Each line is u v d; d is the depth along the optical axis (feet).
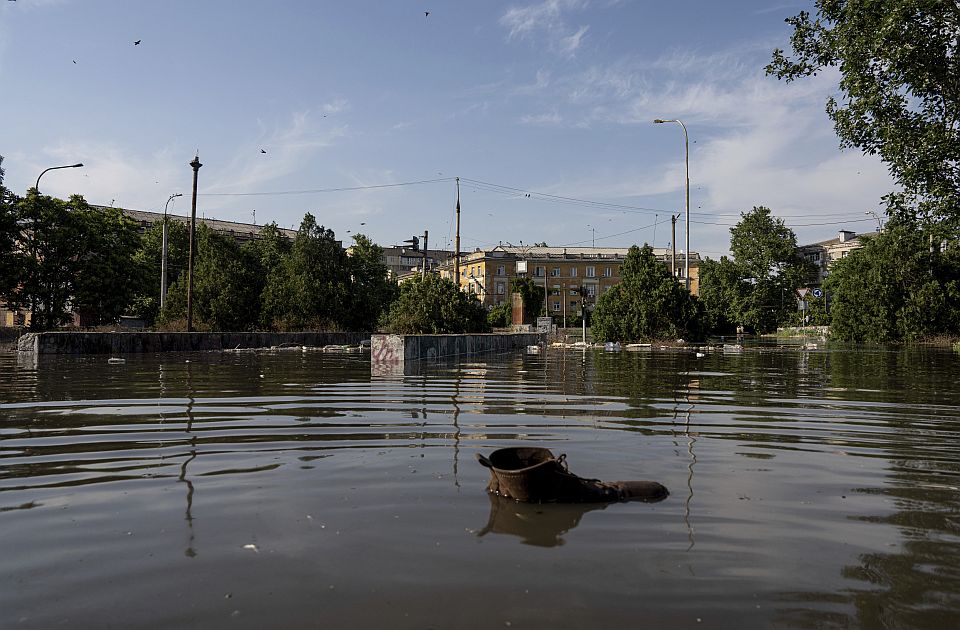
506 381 35.68
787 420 21.49
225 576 8.03
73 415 21.71
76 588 7.70
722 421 21.16
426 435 18.02
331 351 74.49
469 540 9.39
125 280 114.21
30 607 7.20
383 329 102.12
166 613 7.04
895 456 15.60
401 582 7.87
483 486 12.47
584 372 43.34
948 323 105.60
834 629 6.80
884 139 47.75
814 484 12.88
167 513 10.64
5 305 102.01
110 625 6.77
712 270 231.09
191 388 30.96
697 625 6.85
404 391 29.86
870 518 10.65
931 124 45.39
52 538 9.44
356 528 9.90
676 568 8.41
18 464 14.28
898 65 44.62
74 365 47.60
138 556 8.71
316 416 21.58
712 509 11.10
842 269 127.65
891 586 7.92
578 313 228.84
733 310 218.18
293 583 7.82
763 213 222.07
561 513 10.79
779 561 8.70
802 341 120.67
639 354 72.33
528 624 6.81
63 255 102.58
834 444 17.13
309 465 14.19
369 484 12.55
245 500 11.40
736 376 40.65
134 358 57.67
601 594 7.59
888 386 34.14
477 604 7.27
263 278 104.94
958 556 8.96
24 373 39.88
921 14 44.11
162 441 16.99
